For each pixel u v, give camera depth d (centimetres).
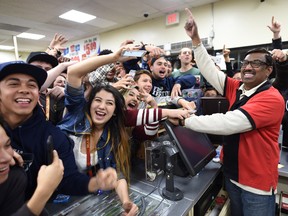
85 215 92
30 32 630
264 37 384
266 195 118
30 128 80
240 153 122
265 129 117
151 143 125
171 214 92
